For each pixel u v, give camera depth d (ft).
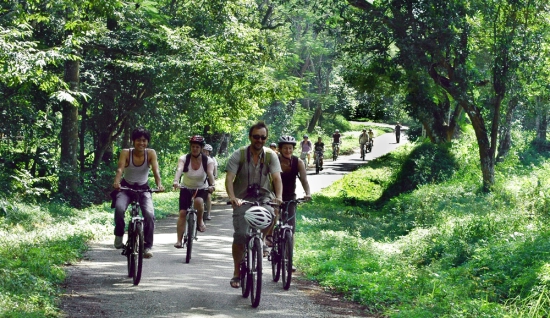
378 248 47.75
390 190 102.17
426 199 78.18
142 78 97.35
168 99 98.99
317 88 247.50
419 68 87.20
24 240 41.19
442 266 38.47
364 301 29.78
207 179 38.47
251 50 100.01
